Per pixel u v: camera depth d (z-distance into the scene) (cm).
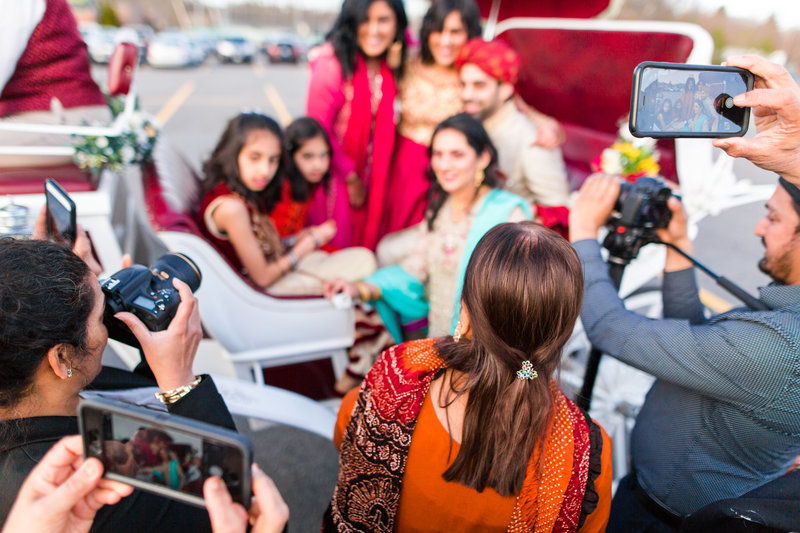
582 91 272
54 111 178
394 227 258
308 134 214
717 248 394
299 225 234
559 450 81
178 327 89
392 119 240
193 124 884
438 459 83
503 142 221
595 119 269
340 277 209
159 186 189
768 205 106
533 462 81
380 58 238
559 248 79
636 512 121
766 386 91
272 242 204
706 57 205
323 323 205
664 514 113
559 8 312
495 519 84
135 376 117
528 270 76
